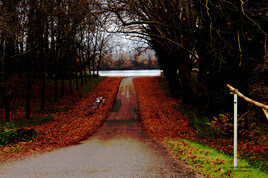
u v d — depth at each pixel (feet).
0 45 61.05
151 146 32.91
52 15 70.38
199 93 61.31
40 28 67.67
